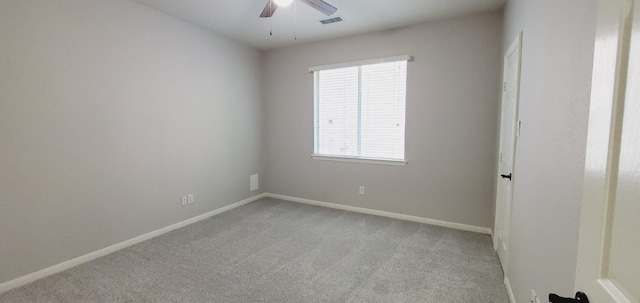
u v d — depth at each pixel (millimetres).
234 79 4184
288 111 4598
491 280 2312
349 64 3971
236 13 3203
